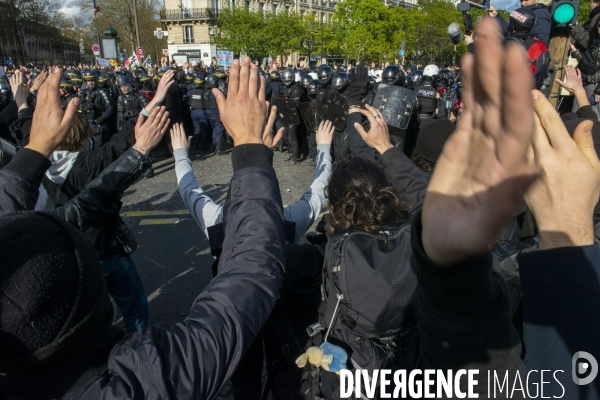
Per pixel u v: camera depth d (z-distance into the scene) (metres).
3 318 0.74
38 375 0.81
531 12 3.75
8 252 0.76
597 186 0.76
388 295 1.31
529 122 0.42
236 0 43.84
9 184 1.31
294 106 8.18
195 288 3.98
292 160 9.10
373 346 1.36
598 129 1.92
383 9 37.94
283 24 38.00
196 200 1.90
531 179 0.45
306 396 1.51
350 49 39.03
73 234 0.86
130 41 46.94
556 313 0.73
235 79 1.16
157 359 0.83
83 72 10.38
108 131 8.64
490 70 0.42
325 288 1.47
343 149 5.30
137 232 5.29
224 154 9.91
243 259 1.01
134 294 2.64
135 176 2.01
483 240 0.51
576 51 5.36
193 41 44.91
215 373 0.87
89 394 0.81
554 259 0.74
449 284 0.63
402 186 1.83
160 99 2.19
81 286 0.81
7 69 23.61
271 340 1.62
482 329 0.66
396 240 1.40
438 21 40.41
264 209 1.07
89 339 0.84
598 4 5.16
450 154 0.51
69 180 2.39
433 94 7.24
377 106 5.35
